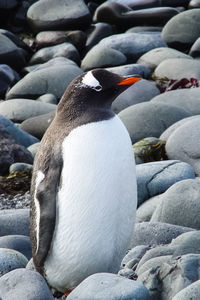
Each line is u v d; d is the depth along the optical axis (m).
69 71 39.16
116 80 14.10
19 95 38.72
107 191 13.38
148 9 51.38
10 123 29.83
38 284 13.16
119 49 44.16
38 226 13.85
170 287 12.51
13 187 24.89
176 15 47.28
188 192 18.58
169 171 22.16
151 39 44.75
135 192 14.10
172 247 14.81
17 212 19.97
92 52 42.84
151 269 13.09
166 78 37.41
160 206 18.97
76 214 13.48
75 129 13.62
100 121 13.59
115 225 13.85
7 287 13.26
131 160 13.82
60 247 13.94
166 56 40.62
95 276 12.87
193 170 22.91
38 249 13.99
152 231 17.19
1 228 19.20
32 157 27.75
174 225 17.33
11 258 15.53
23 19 53.78
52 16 50.50
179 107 29.42
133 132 28.11
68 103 14.18
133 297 11.91
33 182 14.22
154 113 28.52
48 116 32.12
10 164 26.88
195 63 37.56
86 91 14.02
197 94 32.19
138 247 16.34
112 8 51.59
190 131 24.92
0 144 27.19
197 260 12.64
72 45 47.19
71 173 13.36
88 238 13.70
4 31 49.25
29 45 50.44
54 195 13.59
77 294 12.62
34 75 39.25
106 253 14.03
